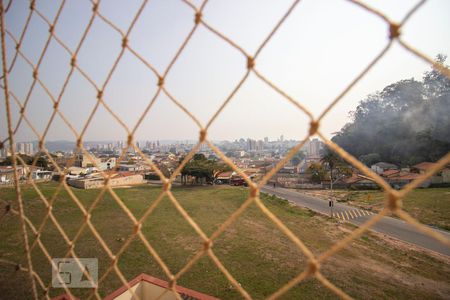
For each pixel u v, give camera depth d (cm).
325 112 111
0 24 205
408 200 2570
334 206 2653
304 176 4472
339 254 1334
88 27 189
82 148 195
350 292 954
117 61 179
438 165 88
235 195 2914
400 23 95
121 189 3478
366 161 4469
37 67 204
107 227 1655
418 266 1238
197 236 1505
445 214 2094
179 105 157
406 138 4209
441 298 956
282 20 122
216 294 905
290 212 2302
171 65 158
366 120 5047
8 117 217
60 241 1370
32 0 201
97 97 188
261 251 1300
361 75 104
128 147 175
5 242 1341
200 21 147
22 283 923
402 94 4572
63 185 202
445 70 92
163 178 160
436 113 3903
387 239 1623
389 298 939
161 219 1873
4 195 2139
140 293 657
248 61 133
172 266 1110
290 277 1037
